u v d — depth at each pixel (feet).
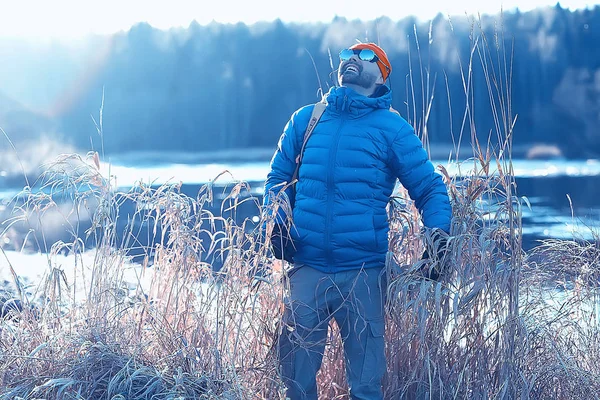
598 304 12.43
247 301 10.98
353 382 10.55
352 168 10.42
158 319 10.41
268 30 225.76
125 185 61.11
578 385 10.73
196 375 9.63
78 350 9.84
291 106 220.43
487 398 10.52
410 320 10.84
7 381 9.64
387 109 10.82
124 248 11.31
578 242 13.97
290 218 10.36
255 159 177.58
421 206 10.78
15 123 182.29
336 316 10.73
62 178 11.30
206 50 226.79
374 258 10.60
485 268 10.69
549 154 165.89
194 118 221.46
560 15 204.74
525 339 10.62
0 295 11.66
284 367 10.59
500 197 11.51
